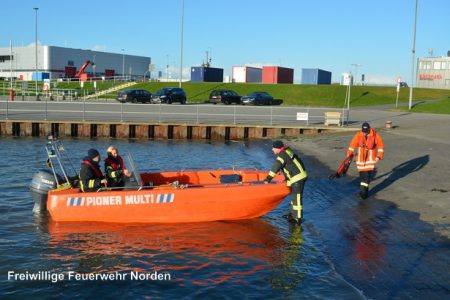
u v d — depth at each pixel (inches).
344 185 557.0
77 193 416.5
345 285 288.2
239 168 741.3
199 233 398.6
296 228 406.0
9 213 447.5
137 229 407.8
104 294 285.7
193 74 2760.8
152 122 1188.5
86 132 1175.6
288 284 295.1
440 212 419.2
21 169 677.9
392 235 371.2
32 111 1430.9
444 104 1702.8
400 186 521.0
